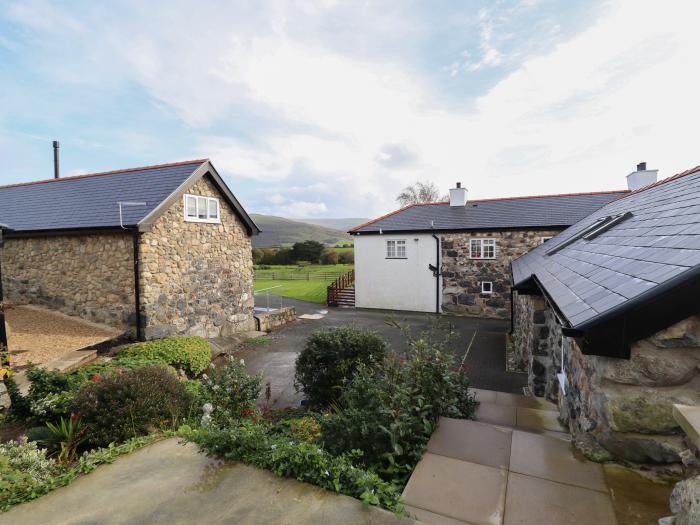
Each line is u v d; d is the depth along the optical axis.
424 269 17.02
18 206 12.03
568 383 3.85
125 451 3.47
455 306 16.53
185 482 2.91
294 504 2.51
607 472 2.30
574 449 2.61
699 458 2.09
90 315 9.80
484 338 12.20
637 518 1.91
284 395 7.34
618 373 2.30
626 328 2.20
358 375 4.17
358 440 2.98
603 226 6.75
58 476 3.07
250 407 4.88
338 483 2.62
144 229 8.86
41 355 7.46
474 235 16.00
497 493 2.20
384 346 6.46
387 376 3.70
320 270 34.34
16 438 4.36
